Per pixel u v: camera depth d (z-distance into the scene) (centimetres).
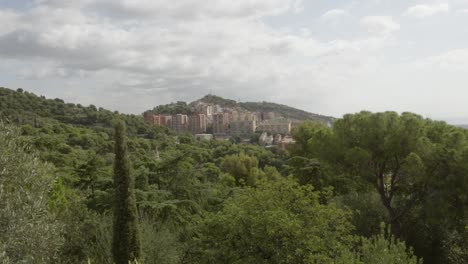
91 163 1578
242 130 16412
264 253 1098
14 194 820
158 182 1562
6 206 774
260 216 1085
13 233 766
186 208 1469
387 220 1855
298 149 2761
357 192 2064
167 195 1423
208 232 1177
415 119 1677
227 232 1155
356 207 1936
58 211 1240
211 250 1145
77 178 1675
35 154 940
